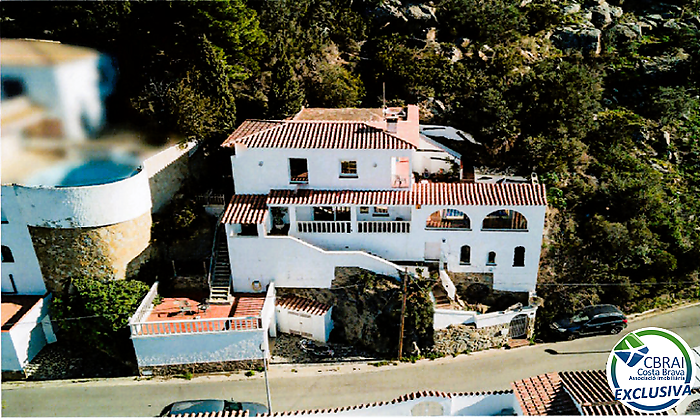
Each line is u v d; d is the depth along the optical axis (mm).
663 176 49875
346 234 37094
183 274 37781
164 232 37906
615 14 69500
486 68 54844
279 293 37281
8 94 35250
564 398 24953
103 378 34156
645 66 61656
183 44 43500
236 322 33312
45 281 36281
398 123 39344
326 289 36719
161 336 33031
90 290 34719
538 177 44656
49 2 41875
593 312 37844
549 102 48156
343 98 48438
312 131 36906
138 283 35812
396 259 37625
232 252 36281
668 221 43625
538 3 66625
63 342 36594
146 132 39375
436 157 43531
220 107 41781
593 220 41812
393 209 37469
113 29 41781
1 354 33781
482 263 37250
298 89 45219
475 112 47406
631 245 40531
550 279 39531
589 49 62719
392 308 34875
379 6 59188
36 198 33875
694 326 38719
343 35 56125
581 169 47062
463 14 59156
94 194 33875
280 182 37031
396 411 26531
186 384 33406
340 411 26672
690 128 56094
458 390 32562
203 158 43625
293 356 35344
